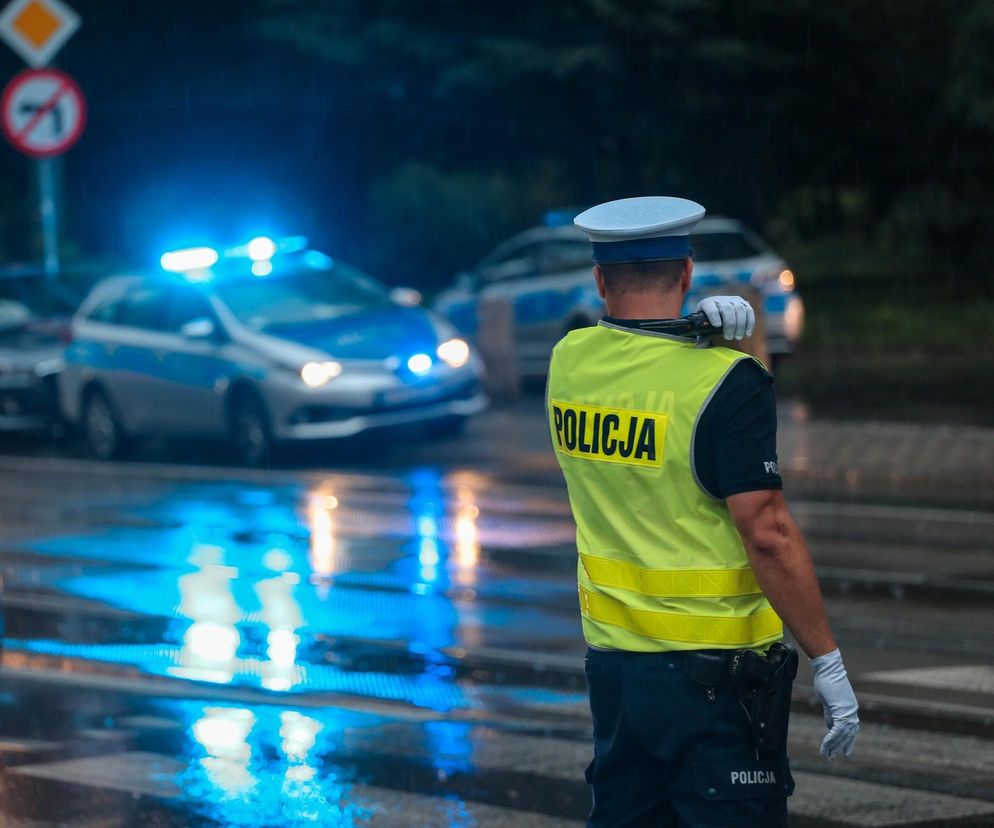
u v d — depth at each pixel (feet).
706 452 21.20
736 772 21.22
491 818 33.06
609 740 22.47
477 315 113.50
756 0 150.41
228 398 89.71
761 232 183.93
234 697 42.80
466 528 67.31
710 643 21.36
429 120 171.12
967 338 137.39
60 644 49.34
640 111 156.35
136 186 200.95
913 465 78.54
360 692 43.01
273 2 165.58
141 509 75.25
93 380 98.02
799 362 126.72
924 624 49.29
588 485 22.53
